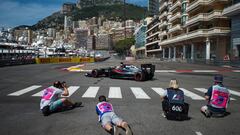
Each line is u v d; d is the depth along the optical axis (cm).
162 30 9300
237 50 3906
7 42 7300
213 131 670
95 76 2098
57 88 867
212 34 4791
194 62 5225
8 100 1082
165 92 773
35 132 654
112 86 1548
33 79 1953
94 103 1019
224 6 4812
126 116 814
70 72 2692
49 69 3180
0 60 3741
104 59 8931
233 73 2656
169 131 663
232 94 1312
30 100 1083
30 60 4891
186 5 6469
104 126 607
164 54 9206
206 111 805
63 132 652
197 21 5275
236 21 3919
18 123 733
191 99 1141
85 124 721
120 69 1947
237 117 818
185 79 2027
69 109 908
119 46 17125
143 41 14000
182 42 6769
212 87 803
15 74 2414
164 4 8731
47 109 820
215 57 5131
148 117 803
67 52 11031
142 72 1830
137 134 637
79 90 1376
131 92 1316
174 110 743
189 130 674
